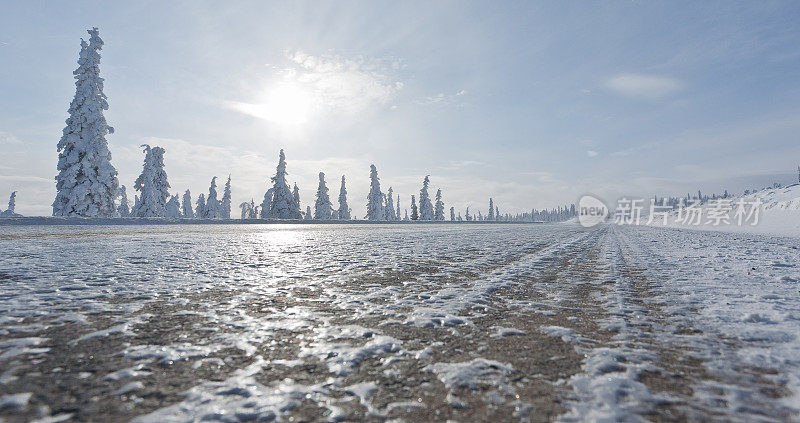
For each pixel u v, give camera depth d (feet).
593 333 11.84
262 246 37.58
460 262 29.14
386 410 6.83
